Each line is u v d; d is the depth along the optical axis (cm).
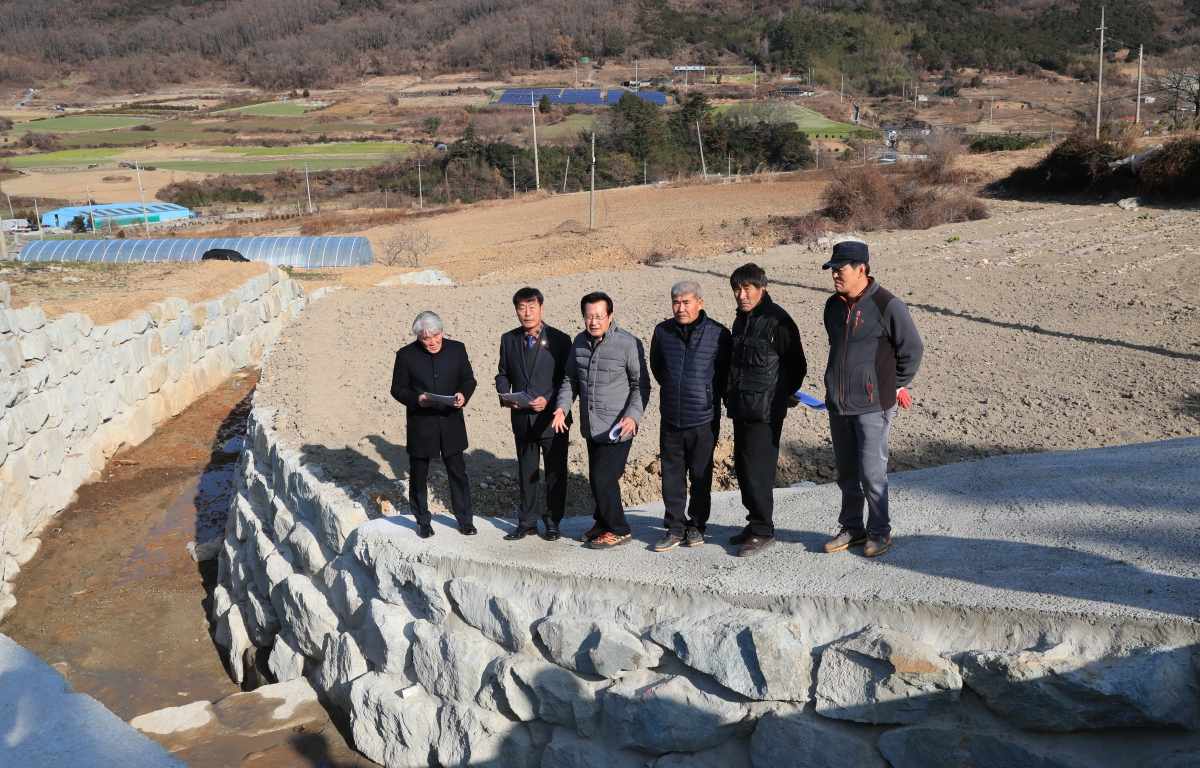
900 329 432
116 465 1180
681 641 423
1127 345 1020
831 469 727
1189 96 6000
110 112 16925
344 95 18325
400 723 528
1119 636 336
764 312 465
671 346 505
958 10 19588
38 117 16550
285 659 685
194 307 1480
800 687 394
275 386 1075
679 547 522
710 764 418
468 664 499
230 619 783
